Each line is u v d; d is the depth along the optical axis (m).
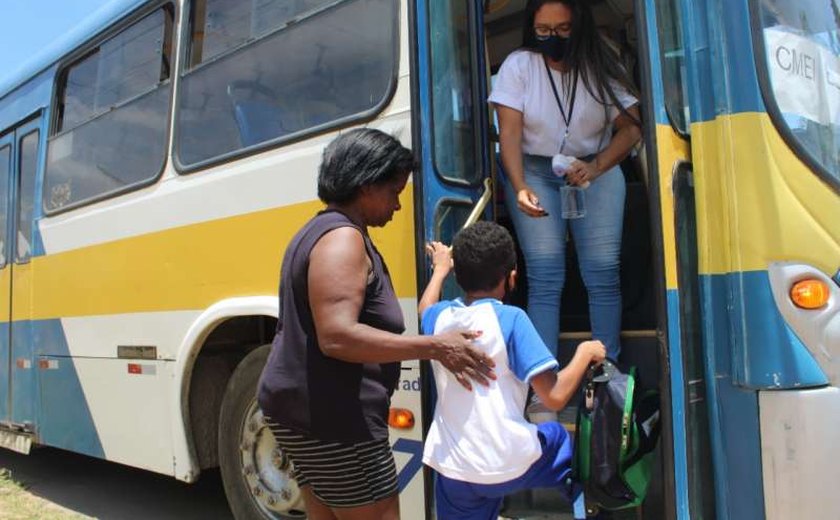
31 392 5.70
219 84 4.08
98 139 5.05
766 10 2.71
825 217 2.58
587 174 3.07
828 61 2.93
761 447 2.52
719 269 2.65
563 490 2.66
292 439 2.32
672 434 2.49
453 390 2.57
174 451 4.23
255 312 3.66
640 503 2.67
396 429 3.13
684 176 2.77
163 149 4.42
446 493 2.64
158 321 4.34
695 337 2.67
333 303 2.17
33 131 5.91
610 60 3.26
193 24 4.35
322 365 2.26
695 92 2.75
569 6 3.20
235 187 3.87
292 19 3.69
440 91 3.11
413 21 3.05
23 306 5.85
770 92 2.62
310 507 2.54
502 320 2.50
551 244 3.26
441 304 2.65
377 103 3.22
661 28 2.77
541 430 2.62
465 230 2.63
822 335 2.50
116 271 4.73
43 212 5.61
